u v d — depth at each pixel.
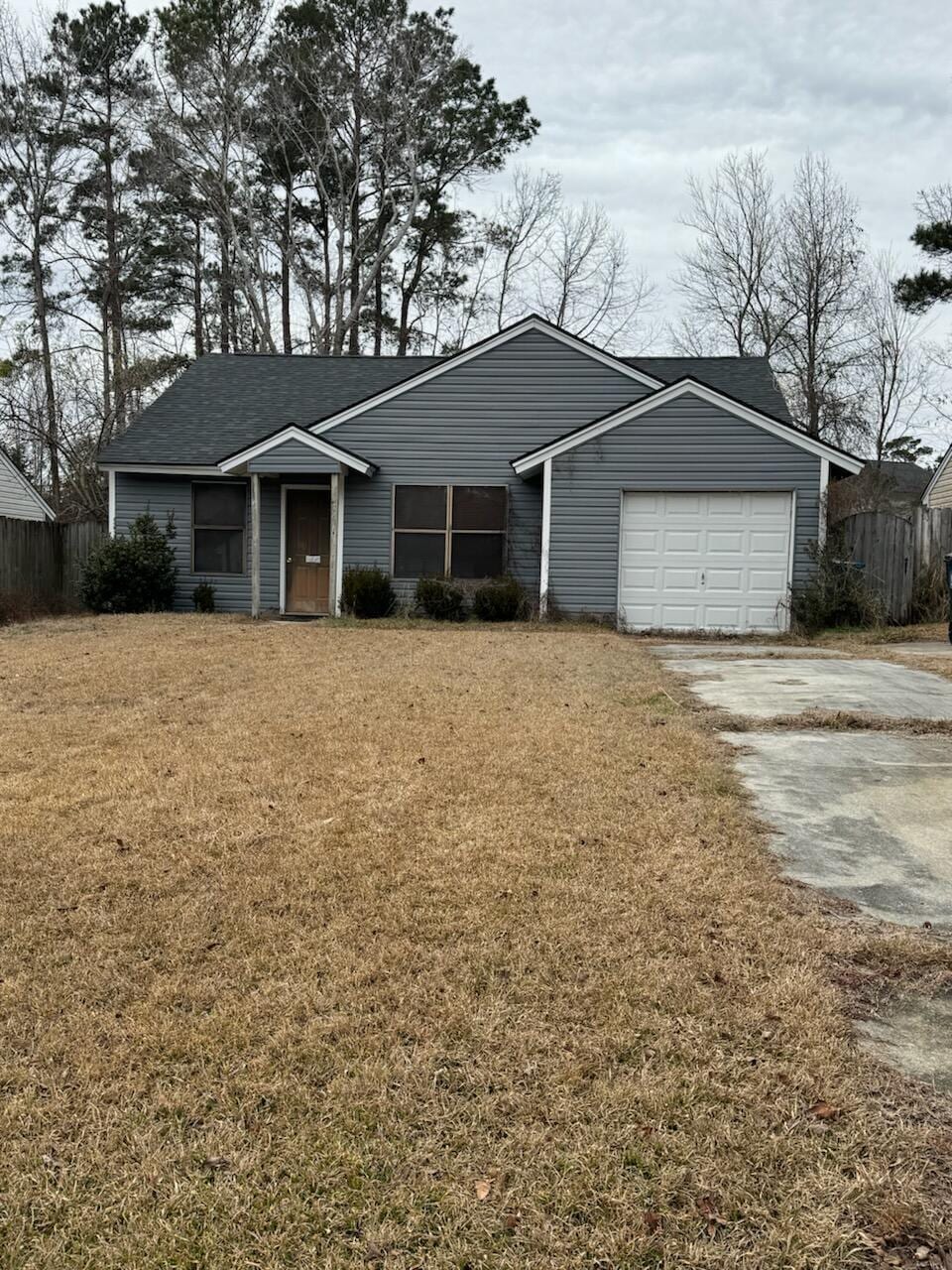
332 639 11.18
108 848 4.00
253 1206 2.01
